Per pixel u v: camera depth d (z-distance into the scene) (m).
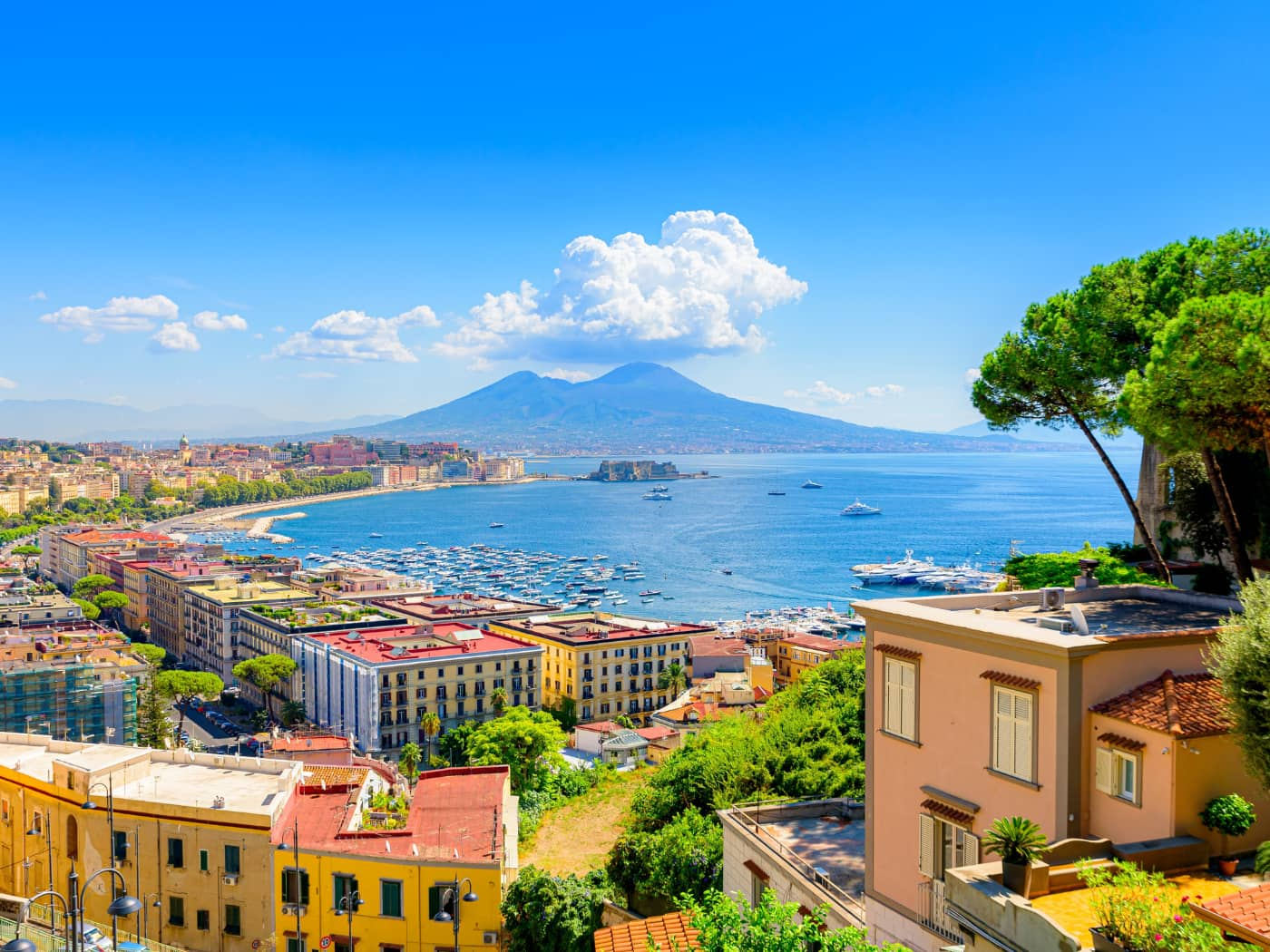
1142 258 46.09
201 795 60.72
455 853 54.62
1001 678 27.09
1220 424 35.16
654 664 192.88
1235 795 23.70
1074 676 25.22
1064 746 25.23
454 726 168.62
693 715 149.50
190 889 57.09
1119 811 24.72
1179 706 24.20
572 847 64.25
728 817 42.53
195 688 197.50
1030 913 20.88
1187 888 22.50
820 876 34.91
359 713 165.88
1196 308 34.06
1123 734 24.69
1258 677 22.53
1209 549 55.72
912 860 30.42
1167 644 26.12
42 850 60.78
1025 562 54.97
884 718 31.92
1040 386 46.88
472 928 52.72
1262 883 21.12
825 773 51.66
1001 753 27.28
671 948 33.34
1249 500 53.47
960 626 28.47
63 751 69.62
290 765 67.00
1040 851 22.61
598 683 186.62
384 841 56.53
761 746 56.94
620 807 72.81
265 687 186.75
